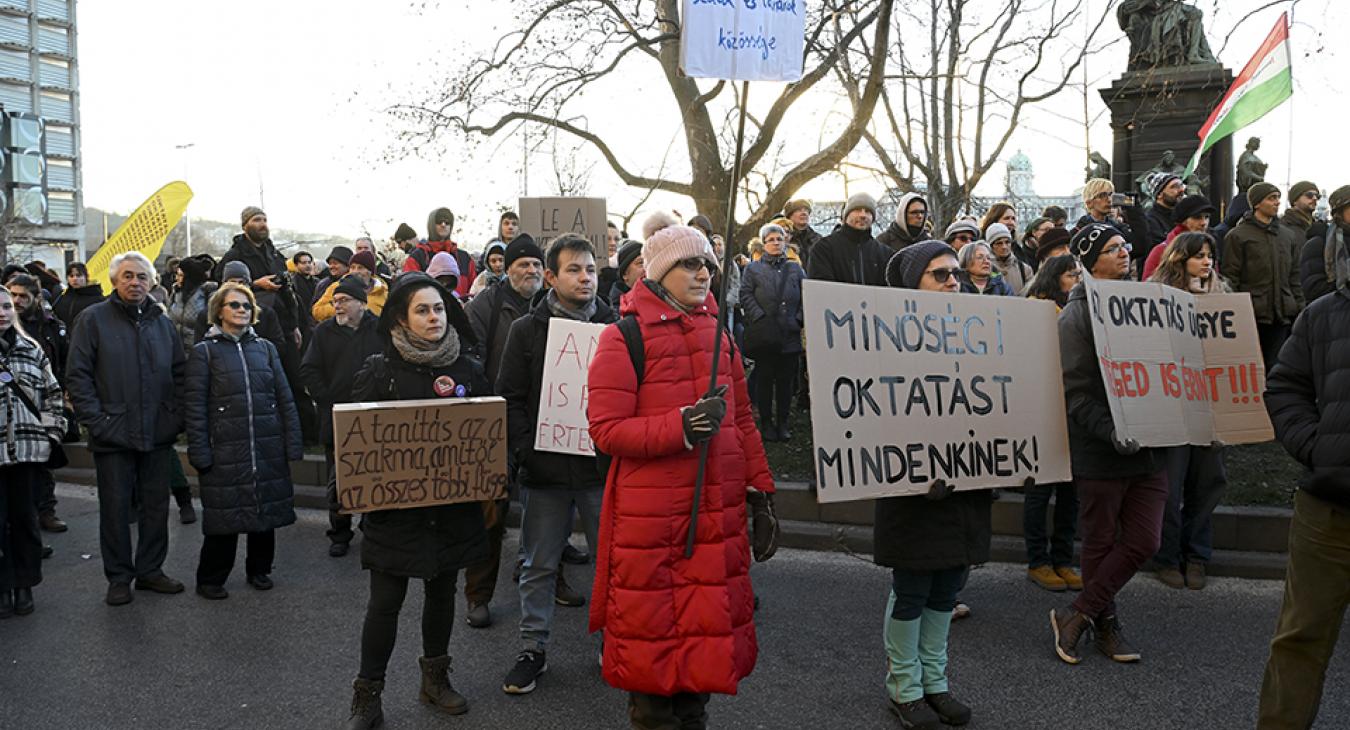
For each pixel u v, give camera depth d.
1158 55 13.40
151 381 5.98
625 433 3.08
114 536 5.87
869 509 6.82
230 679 4.67
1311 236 7.74
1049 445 4.14
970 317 4.04
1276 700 3.37
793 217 9.45
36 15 61.34
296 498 8.41
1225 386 5.00
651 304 3.26
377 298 7.90
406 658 4.84
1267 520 6.02
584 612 5.52
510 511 7.50
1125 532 4.50
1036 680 4.41
